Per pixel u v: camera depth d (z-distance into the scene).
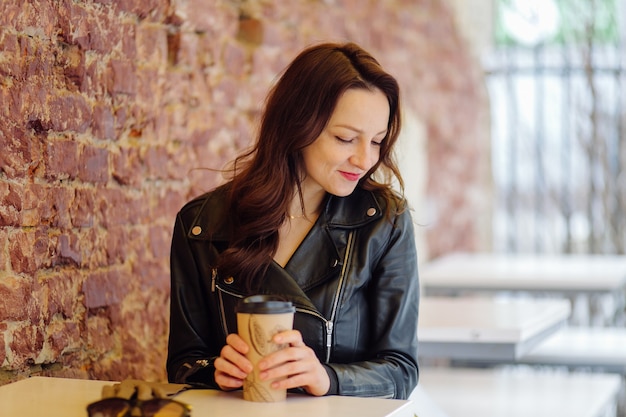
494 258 6.07
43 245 2.46
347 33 4.79
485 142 7.22
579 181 7.13
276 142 2.25
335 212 2.33
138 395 1.79
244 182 2.30
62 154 2.53
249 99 3.67
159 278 3.04
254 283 2.25
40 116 2.44
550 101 7.18
